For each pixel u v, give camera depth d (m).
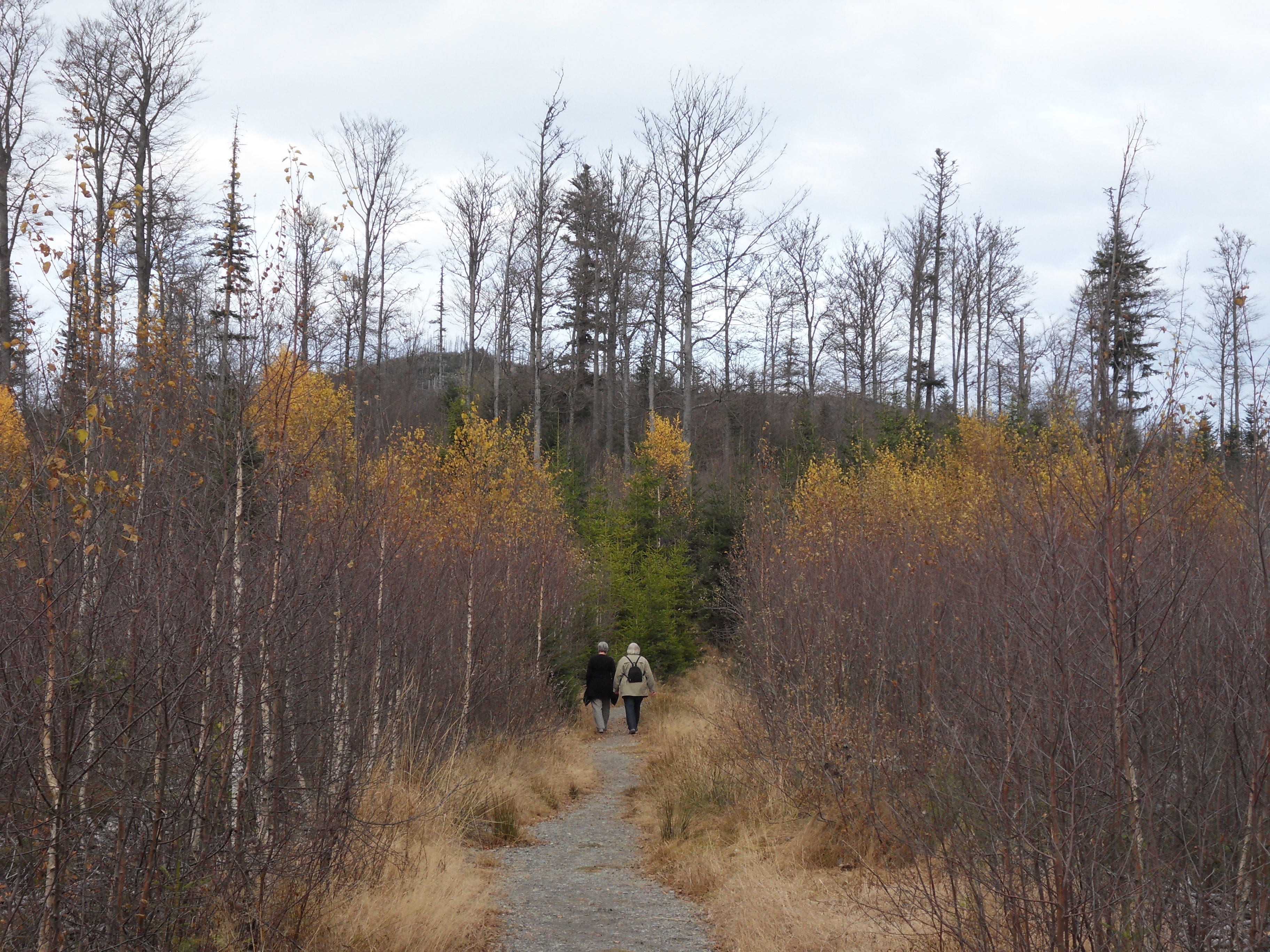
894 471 21.08
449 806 8.72
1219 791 4.82
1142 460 4.45
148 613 4.82
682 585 22.14
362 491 6.84
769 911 6.11
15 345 4.81
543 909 6.76
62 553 4.57
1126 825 4.45
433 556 10.98
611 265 37.75
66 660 4.36
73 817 4.38
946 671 6.79
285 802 5.61
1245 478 4.86
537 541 15.56
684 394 29.80
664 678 20.78
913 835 5.92
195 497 5.27
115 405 4.95
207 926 5.09
